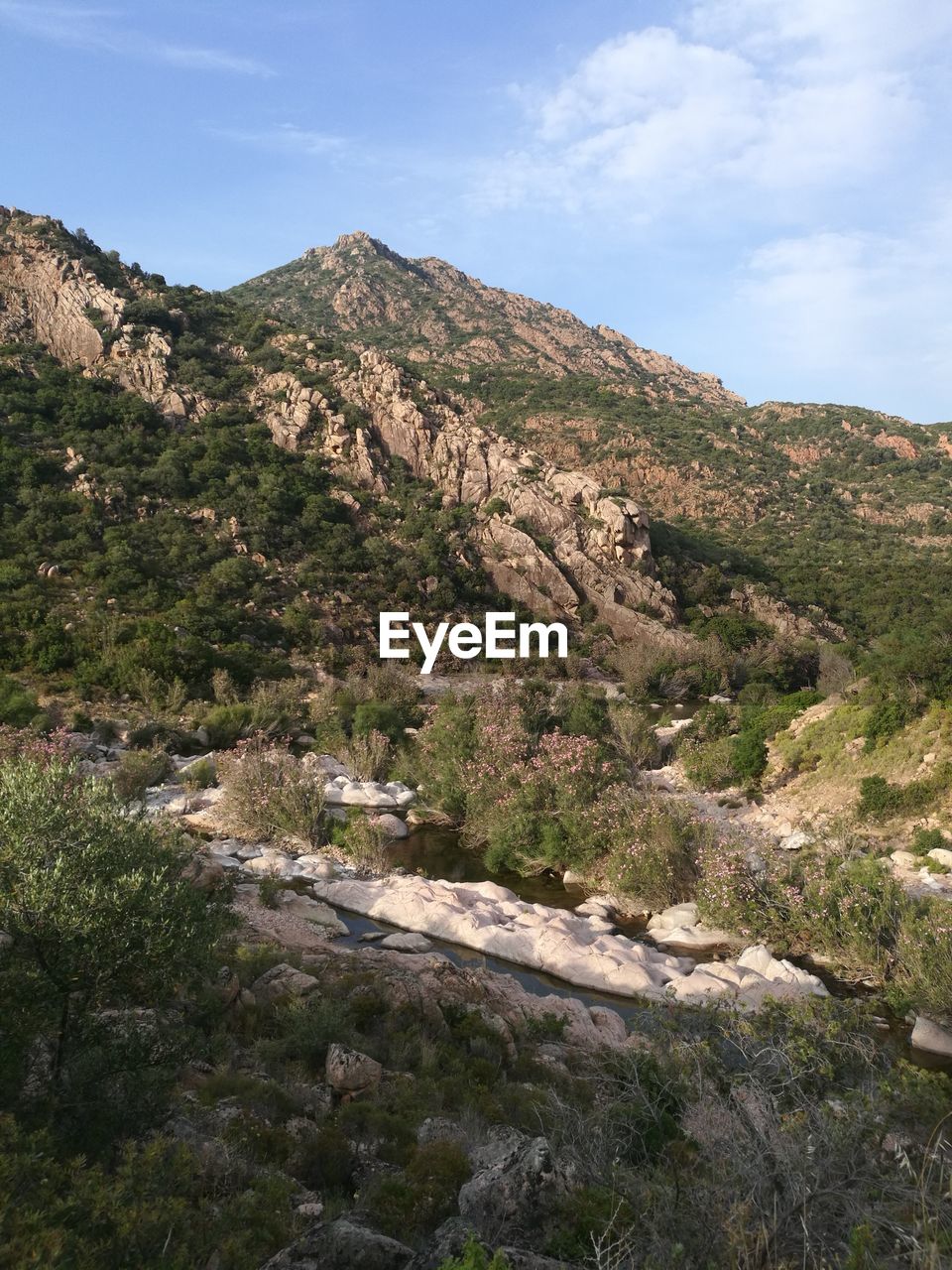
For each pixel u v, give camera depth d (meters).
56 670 39.38
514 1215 5.14
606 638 70.44
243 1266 4.82
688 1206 4.93
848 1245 4.62
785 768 25.80
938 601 82.12
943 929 12.91
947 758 21.45
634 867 17.72
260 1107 7.51
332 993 10.78
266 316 99.94
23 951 6.24
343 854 20.20
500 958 14.96
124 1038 6.64
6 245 84.94
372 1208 6.00
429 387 91.38
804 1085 6.88
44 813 6.59
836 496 131.62
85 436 66.69
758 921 15.38
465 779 22.77
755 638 71.69
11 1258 4.02
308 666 52.31
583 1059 10.50
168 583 54.38
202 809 22.91
